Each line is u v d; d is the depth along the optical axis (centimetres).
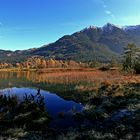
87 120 2748
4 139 2064
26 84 7512
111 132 2114
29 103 3130
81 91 4978
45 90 5897
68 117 2958
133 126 2217
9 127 2498
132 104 3022
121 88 4303
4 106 3147
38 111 2930
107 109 3078
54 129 2444
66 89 5662
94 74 9631
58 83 7194
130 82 5150
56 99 4412
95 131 2169
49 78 9312
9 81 8581
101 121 2630
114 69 12406
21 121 2683
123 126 2208
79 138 2011
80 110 3272
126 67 9519
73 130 2328
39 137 2142
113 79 6425
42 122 2673
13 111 2997
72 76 9500
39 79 9025
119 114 2708
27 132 2294
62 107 3625
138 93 3741
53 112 3278
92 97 4009
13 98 3494
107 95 3953
